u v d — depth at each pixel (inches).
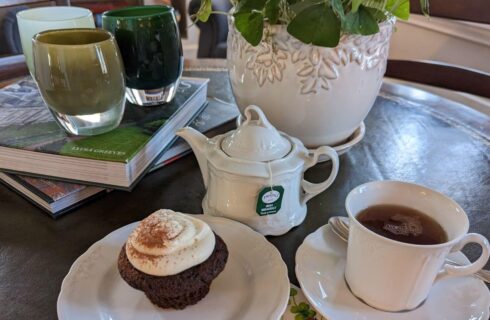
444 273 17.1
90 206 23.6
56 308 17.4
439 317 16.5
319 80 22.5
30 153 22.8
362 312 16.8
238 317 16.6
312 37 19.9
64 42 24.5
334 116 24.2
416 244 16.2
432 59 70.8
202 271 16.6
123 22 25.7
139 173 23.4
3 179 25.1
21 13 29.4
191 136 21.9
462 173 26.4
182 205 23.7
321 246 19.7
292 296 18.3
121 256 17.3
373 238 15.7
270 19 21.5
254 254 19.1
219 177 20.4
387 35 23.1
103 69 22.8
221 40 89.7
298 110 23.8
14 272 19.2
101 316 16.3
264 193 20.0
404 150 28.8
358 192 18.5
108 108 23.8
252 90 24.4
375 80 24.1
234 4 23.7
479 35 61.9
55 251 20.5
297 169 20.4
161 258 16.1
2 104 28.5
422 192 18.5
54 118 25.2
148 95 27.8
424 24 68.9
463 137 30.4
